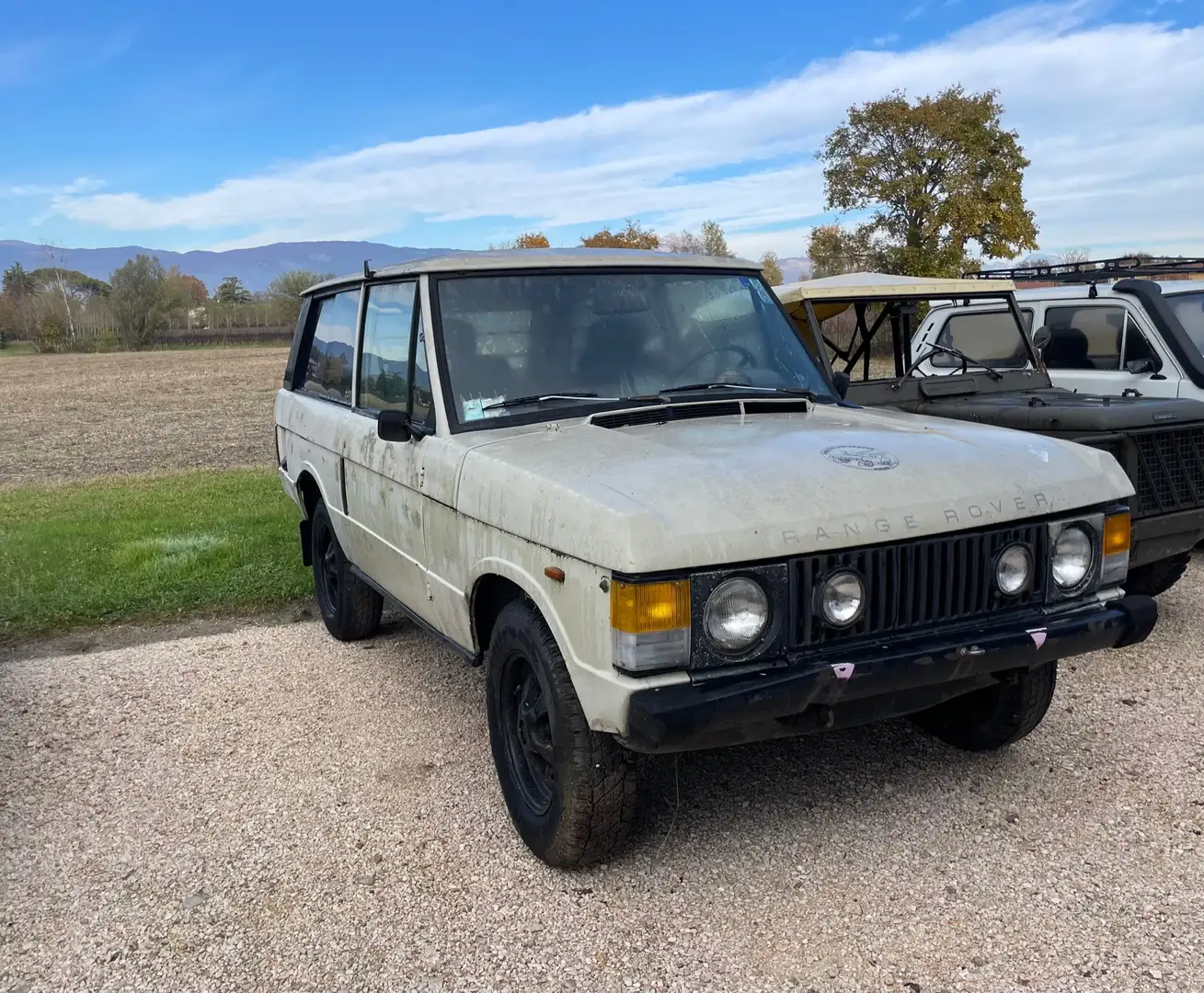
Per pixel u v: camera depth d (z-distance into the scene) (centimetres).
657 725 258
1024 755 397
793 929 291
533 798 335
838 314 670
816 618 281
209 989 276
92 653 583
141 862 344
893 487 295
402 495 416
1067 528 317
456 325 392
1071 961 271
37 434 2214
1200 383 667
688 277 427
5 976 285
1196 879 306
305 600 676
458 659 545
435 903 312
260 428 2242
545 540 295
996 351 682
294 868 336
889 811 356
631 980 272
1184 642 521
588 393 379
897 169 2922
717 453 312
